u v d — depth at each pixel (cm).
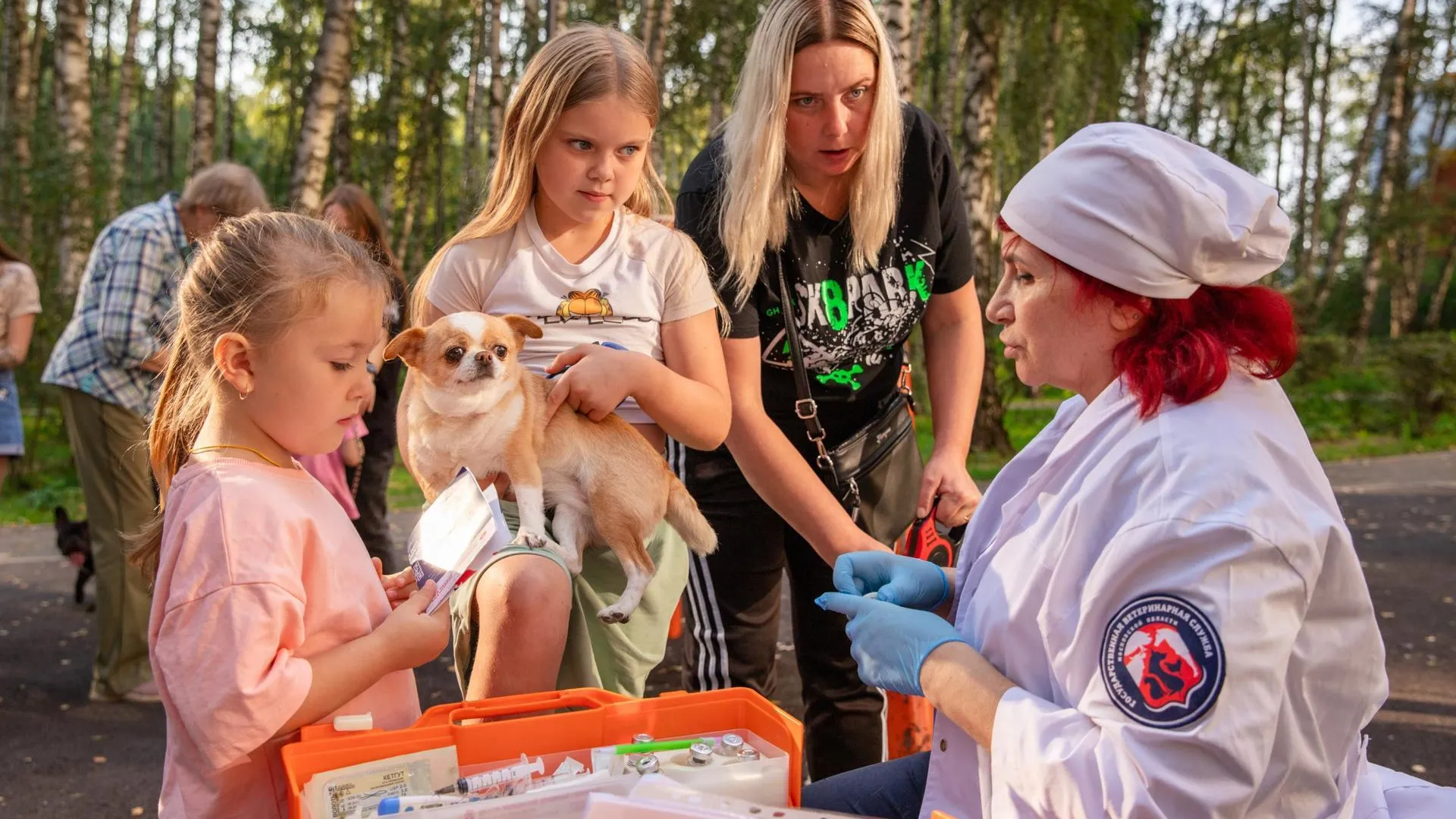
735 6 1981
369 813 148
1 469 559
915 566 212
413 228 3005
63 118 1291
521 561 216
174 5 3041
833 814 151
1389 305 3781
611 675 250
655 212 306
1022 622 162
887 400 313
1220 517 137
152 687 470
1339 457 1352
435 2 2750
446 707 173
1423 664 512
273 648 156
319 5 2736
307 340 168
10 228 1366
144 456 448
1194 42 3189
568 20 1998
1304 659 144
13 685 484
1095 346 167
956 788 174
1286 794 146
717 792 159
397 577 214
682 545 267
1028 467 195
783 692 469
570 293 251
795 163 283
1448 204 3166
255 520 162
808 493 265
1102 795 138
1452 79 2988
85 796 366
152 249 432
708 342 262
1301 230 3241
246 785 165
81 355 438
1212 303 160
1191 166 157
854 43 262
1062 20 1827
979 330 331
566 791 152
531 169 246
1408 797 168
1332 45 2977
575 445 240
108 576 457
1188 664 133
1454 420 1616
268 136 3497
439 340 231
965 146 1309
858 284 295
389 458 547
